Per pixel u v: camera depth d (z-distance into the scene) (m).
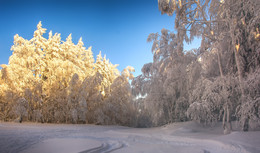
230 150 6.45
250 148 6.27
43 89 24.08
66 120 23.70
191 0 15.02
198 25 14.31
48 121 23.64
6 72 20.94
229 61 11.70
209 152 6.43
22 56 23.89
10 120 21.38
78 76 24.23
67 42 29.98
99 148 6.65
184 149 6.80
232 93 10.26
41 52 25.94
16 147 6.57
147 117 29.97
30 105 22.06
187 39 16.78
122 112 29.00
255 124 8.70
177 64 19.73
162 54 22.73
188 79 16.98
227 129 10.20
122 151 6.42
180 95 19.27
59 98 23.62
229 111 10.37
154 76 22.31
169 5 14.78
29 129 13.73
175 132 12.38
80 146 6.69
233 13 10.78
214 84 10.68
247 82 9.45
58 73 24.47
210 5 12.86
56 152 5.68
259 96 9.05
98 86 27.95
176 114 19.88
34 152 5.76
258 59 10.15
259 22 9.37
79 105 23.25
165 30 23.34
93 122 27.14
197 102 11.34
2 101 21.62
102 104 27.61
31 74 23.09
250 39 10.21
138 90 25.25
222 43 11.95
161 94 20.34
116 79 30.27
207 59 12.85
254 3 9.16
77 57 32.81
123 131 13.96
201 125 14.51
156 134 11.75
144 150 6.62
